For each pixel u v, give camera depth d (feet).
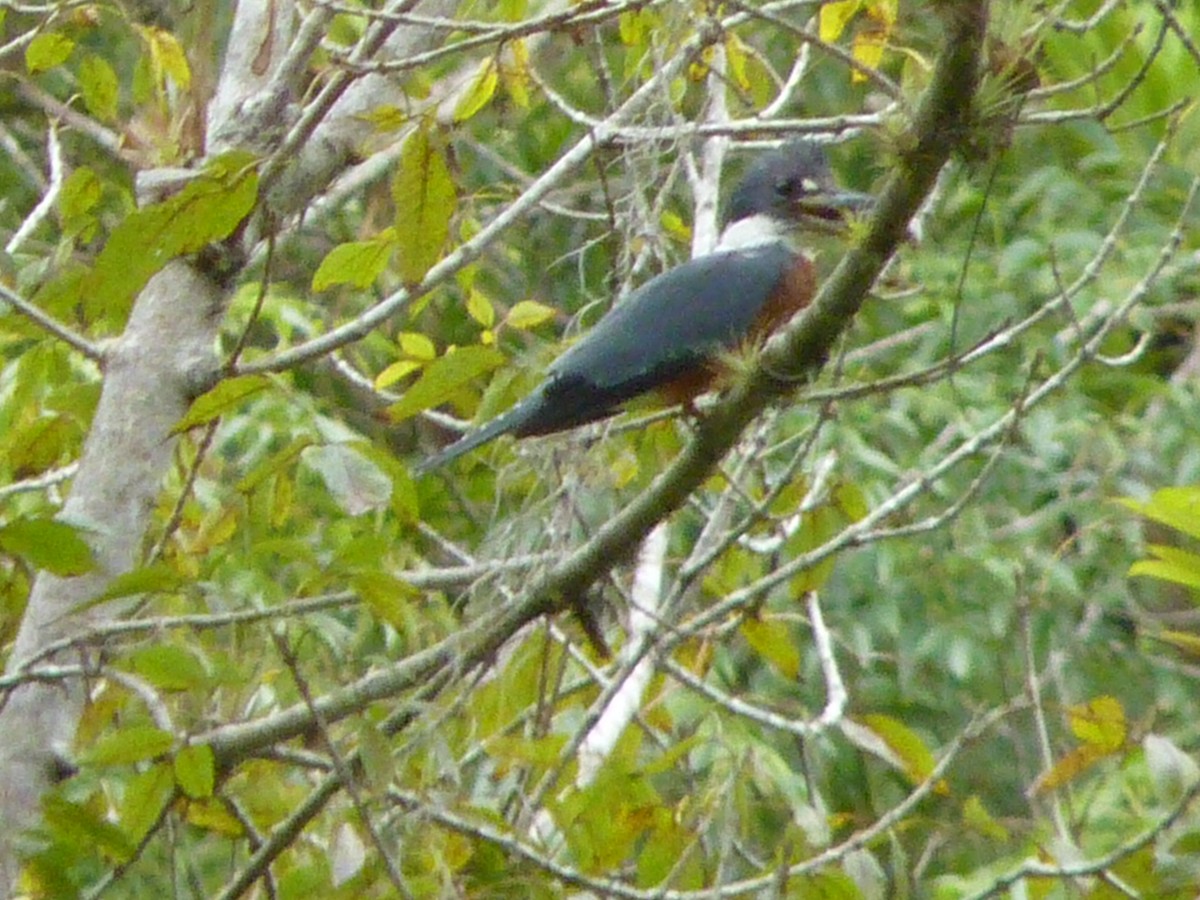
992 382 45.37
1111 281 44.78
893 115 20.53
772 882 22.97
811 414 42.68
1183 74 43.96
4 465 31.07
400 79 30.04
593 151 28.86
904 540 43.68
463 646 24.61
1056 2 23.00
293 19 32.48
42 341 30.48
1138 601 48.06
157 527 31.09
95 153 46.80
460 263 28.14
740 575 29.66
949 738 45.52
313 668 25.50
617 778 24.62
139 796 23.97
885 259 21.53
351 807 23.53
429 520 43.14
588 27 29.63
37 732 27.14
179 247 23.04
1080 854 24.84
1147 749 24.21
